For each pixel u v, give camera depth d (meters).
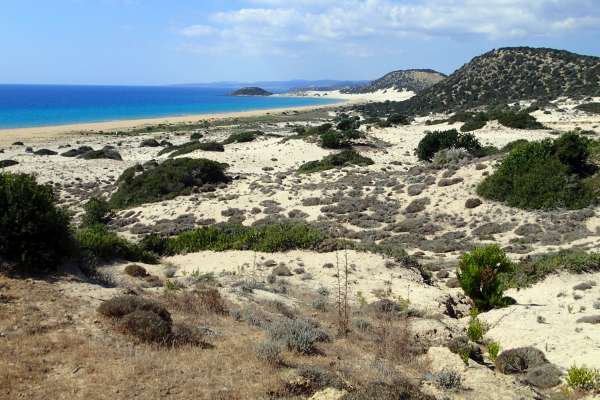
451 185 32.34
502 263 15.98
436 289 17.97
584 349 11.03
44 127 100.38
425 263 22.30
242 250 23.08
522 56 134.75
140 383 6.84
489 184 29.92
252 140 69.44
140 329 8.62
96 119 125.00
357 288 17.41
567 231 23.94
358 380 8.07
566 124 64.62
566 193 27.02
